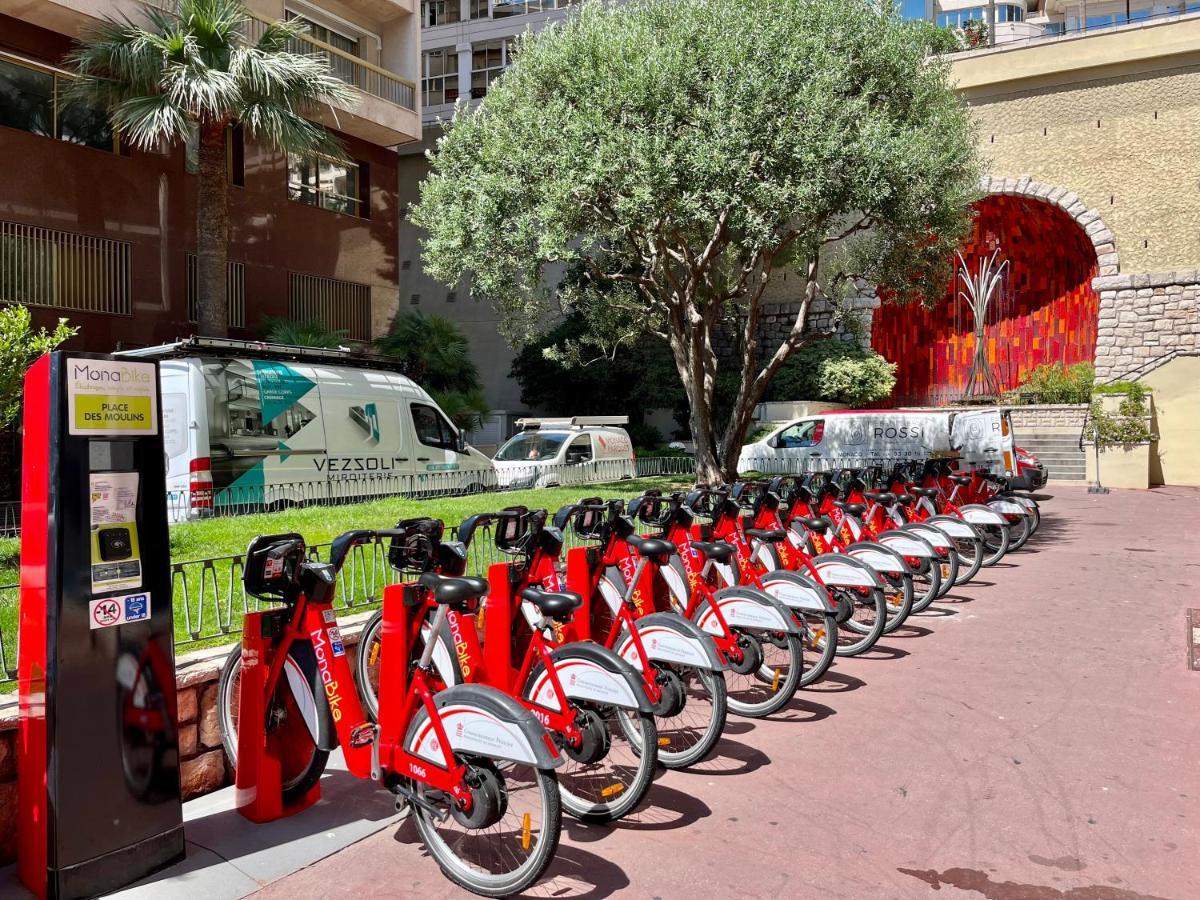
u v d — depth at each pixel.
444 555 4.04
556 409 29.27
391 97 24.22
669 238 13.96
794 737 4.97
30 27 16.22
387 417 13.30
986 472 12.02
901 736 4.96
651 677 4.43
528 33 14.48
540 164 12.54
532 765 3.23
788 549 6.80
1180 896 3.32
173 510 10.61
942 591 8.49
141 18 16.64
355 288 23.19
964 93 27.08
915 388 29.95
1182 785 4.28
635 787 3.83
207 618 5.38
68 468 3.28
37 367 3.37
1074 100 25.83
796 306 28.84
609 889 3.38
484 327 30.09
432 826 3.57
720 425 28.36
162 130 17.36
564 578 5.08
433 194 14.70
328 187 22.52
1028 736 4.95
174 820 3.52
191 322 18.72
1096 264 26.84
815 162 11.39
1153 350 24.73
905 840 3.76
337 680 3.81
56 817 3.19
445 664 4.05
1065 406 24.05
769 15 12.48
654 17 13.66
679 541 5.39
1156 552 11.54
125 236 17.56
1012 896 3.32
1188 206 24.50
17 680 3.84
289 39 17.23
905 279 14.71
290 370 11.92
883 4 13.65
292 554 3.88
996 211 27.97
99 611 3.33
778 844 3.74
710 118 11.62
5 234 15.78
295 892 3.37
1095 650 6.73
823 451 17.20
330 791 4.24
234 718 4.30
